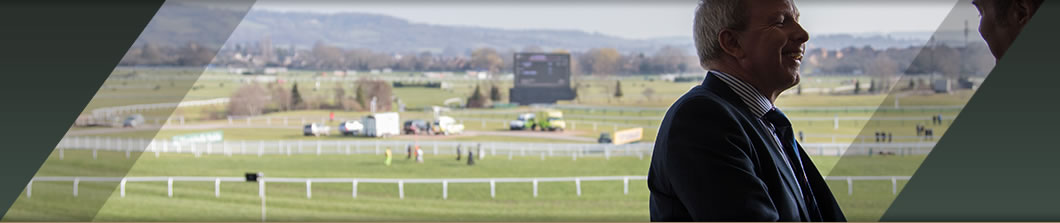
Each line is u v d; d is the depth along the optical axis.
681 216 3.82
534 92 78.06
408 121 78.44
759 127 3.99
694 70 74.88
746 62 4.12
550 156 76.94
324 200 73.56
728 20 4.09
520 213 71.56
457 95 78.69
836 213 4.48
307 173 77.25
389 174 77.62
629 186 73.50
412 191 74.62
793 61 4.12
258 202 72.06
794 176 4.08
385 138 77.94
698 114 3.74
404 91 79.00
